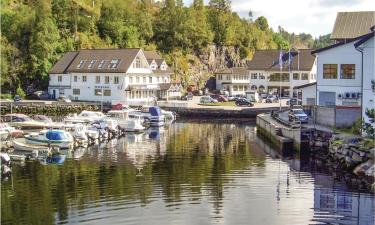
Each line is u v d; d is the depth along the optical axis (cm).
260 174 3894
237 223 2672
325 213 2864
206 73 15238
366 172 3750
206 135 6450
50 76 10819
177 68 14312
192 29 15362
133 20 14825
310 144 4909
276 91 12369
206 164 4306
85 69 10388
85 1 13938
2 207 2941
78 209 2889
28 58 11425
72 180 3644
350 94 5834
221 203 3031
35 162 4394
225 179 3697
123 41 13888
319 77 6006
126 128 6819
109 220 2700
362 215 2823
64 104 9144
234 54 16488
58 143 5150
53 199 3112
